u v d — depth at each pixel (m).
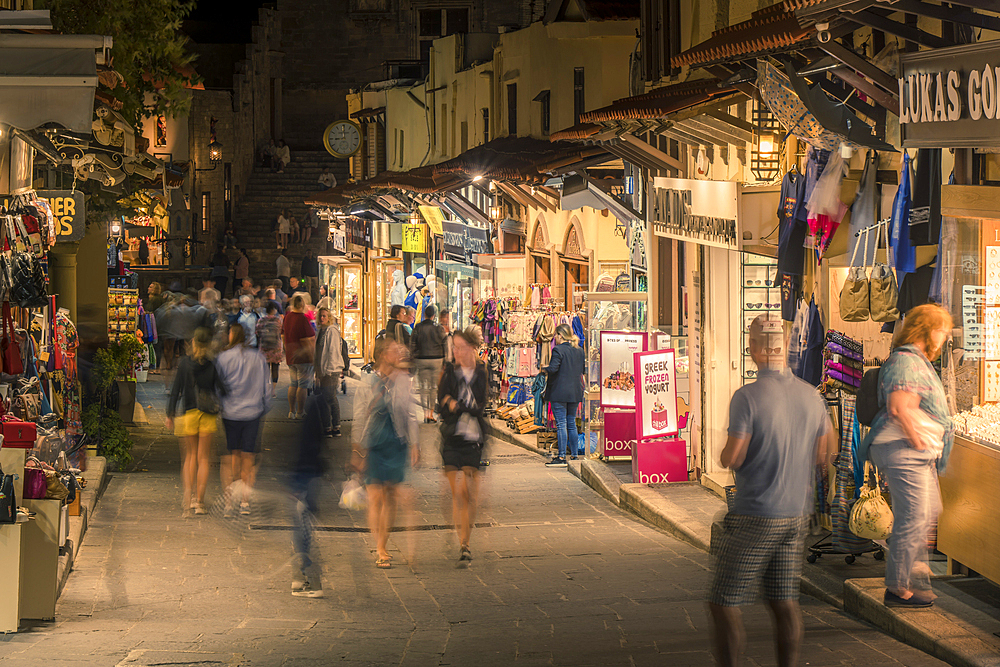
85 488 13.42
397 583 9.73
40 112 7.83
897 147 8.99
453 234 29.23
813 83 9.42
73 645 7.34
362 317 35.31
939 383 7.46
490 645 7.31
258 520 12.68
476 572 10.20
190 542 11.39
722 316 14.10
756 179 12.14
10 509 7.77
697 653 6.80
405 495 14.88
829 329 10.28
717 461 14.13
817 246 9.88
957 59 7.01
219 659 6.98
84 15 14.39
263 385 13.33
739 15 13.93
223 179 48.41
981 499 7.48
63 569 9.41
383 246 34.69
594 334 17.12
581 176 18.34
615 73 23.92
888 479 7.48
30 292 8.86
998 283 8.15
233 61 56.53
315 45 56.16
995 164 7.78
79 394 14.30
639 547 11.31
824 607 8.20
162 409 23.52
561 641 7.38
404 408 10.44
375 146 43.09
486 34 33.75
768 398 5.89
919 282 8.49
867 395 7.80
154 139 38.97
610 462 16.31
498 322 22.47
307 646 7.35
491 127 29.81
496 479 16.33
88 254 17.83
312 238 49.53
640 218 17.22
